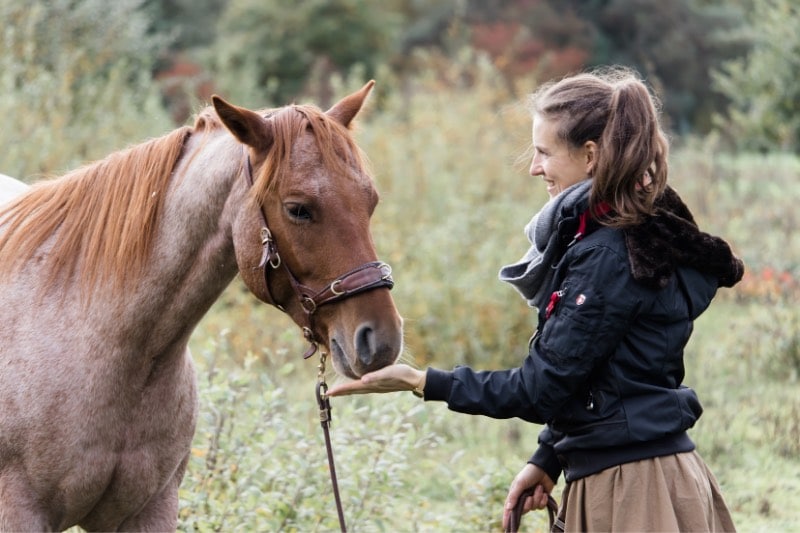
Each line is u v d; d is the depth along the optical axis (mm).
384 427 7398
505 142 18125
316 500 6230
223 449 6711
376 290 4227
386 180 15648
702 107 44844
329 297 4223
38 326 4602
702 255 4125
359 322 4176
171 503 4984
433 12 47156
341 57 40188
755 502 7785
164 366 4645
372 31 40969
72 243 4707
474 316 11609
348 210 4246
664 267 4016
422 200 15203
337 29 39875
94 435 4527
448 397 4109
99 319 4535
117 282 4531
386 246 12938
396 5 47531
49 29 19688
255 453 6754
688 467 4047
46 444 4488
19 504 4539
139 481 4688
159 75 34750
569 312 4016
